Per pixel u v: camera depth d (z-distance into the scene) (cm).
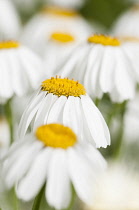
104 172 19
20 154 18
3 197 23
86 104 21
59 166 18
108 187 22
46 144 19
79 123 21
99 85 24
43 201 22
